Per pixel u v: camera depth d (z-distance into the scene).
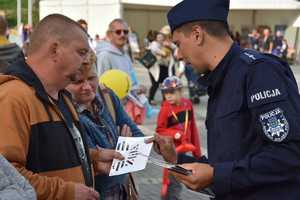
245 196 2.17
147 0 22.72
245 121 2.15
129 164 2.58
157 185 5.75
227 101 2.18
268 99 2.06
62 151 2.16
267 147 2.09
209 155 2.29
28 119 2.05
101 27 22.86
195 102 12.09
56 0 24.81
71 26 2.18
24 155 2.03
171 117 5.03
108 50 5.86
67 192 2.07
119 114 3.23
